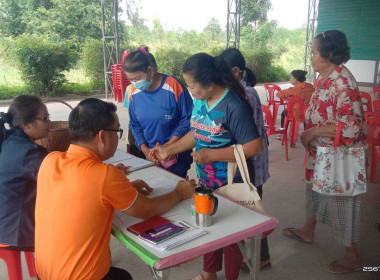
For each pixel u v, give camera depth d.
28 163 1.60
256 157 2.03
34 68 10.73
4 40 13.45
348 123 1.99
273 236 2.79
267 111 4.56
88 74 12.48
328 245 2.66
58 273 1.26
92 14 17.39
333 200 2.24
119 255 2.56
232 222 1.43
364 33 11.09
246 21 24.41
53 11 16.95
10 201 1.63
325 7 11.76
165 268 1.17
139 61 2.10
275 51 23.91
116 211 1.54
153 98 2.31
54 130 2.05
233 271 1.85
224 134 1.68
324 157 2.12
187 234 1.31
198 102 1.75
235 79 1.64
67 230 1.24
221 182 1.77
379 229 2.85
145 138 2.48
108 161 2.22
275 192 3.65
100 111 1.29
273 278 2.28
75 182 1.24
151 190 1.72
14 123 1.66
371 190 3.64
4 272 2.38
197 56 1.58
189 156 2.47
